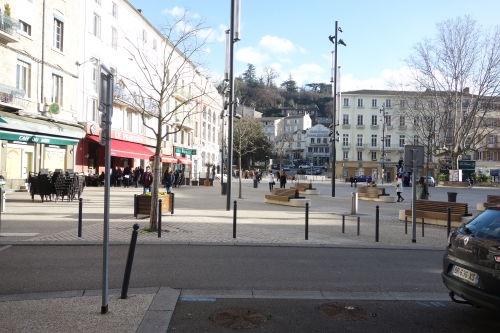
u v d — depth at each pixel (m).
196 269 7.59
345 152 82.50
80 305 5.35
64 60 27.17
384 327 5.01
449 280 5.21
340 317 5.30
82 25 29.30
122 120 35.81
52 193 18.38
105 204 5.10
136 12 37.34
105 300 5.04
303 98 149.75
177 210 16.50
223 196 25.72
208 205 19.25
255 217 15.20
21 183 23.98
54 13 25.89
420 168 11.06
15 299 5.64
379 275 7.52
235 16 17.38
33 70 23.88
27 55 23.28
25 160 24.42
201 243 9.96
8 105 20.77
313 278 7.19
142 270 7.42
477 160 77.25
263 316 5.25
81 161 30.55
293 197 20.73
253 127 80.00
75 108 28.55
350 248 10.03
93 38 30.70
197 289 6.37
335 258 8.88
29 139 21.44
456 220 13.43
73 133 25.91
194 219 13.90
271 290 6.43
